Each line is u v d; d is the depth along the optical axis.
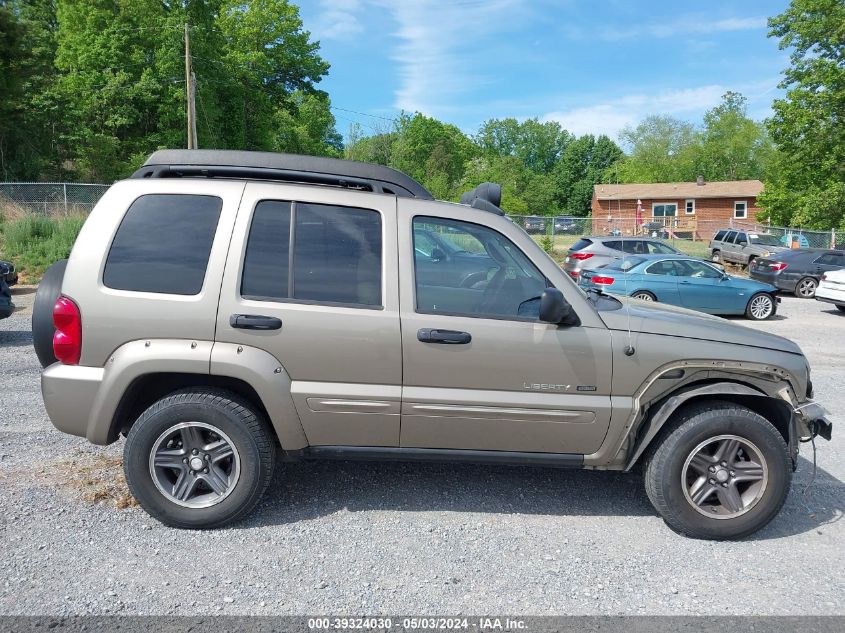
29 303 12.90
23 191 22.73
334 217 3.81
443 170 74.94
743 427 3.76
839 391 7.57
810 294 19.41
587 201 87.56
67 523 3.76
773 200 36.75
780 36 34.62
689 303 14.13
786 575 3.45
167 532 3.71
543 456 3.88
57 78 39.25
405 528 3.86
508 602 3.12
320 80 56.06
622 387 3.82
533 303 3.84
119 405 3.65
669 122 76.06
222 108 46.66
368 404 3.72
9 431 5.27
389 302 3.73
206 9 42.22
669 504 3.79
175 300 3.64
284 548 3.57
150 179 3.83
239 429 3.66
